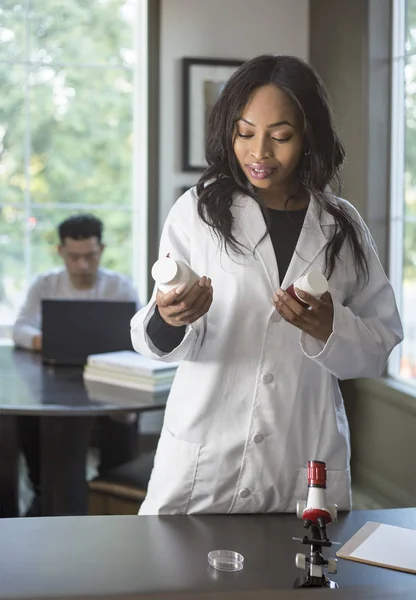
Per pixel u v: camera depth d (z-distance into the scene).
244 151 1.83
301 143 1.84
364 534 1.71
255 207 1.93
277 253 1.95
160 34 4.74
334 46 4.49
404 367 4.11
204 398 1.92
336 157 1.94
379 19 4.12
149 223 4.82
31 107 4.95
